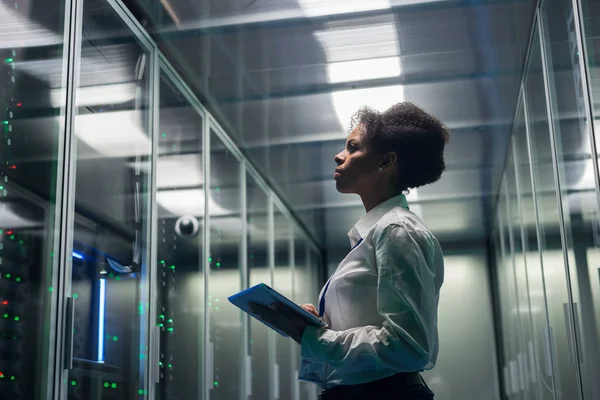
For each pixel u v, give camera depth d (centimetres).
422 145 151
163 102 437
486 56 443
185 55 430
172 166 444
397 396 127
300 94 498
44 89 253
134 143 370
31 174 238
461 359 852
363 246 138
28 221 233
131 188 360
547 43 364
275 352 686
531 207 478
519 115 514
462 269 873
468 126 568
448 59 451
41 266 238
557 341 396
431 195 753
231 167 597
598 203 249
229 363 533
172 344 415
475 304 862
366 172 151
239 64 446
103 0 331
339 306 137
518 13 391
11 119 231
